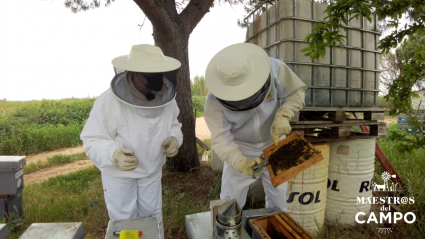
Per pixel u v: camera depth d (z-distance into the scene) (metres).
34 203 4.07
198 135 11.90
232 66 1.98
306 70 2.89
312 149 2.04
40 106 13.83
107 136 2.28
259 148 2.68
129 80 2.17
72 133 10.63
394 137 2.81
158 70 2.04
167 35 4.88
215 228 2.01
